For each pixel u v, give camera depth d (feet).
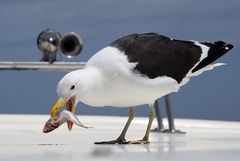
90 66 37.24
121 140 40.40
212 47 42.42
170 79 39.01
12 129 56.08
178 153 32.37
